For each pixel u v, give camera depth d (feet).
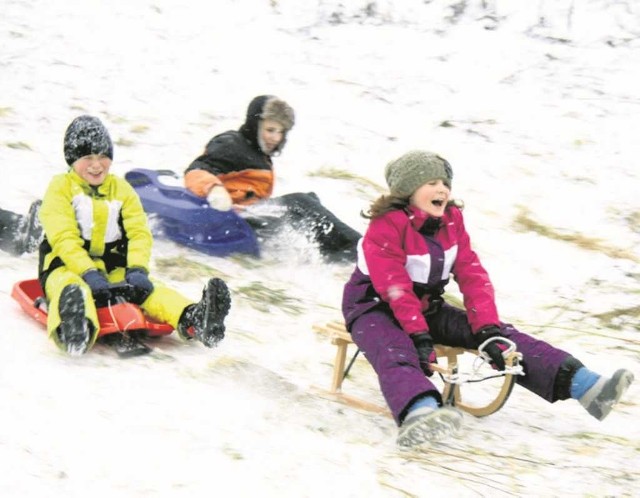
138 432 37.06
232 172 66.69
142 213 50.44
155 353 45.96
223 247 65.16
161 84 96.63
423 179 43.62
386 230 43.83
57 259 48.11
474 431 43.39
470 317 44.50
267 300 58.13
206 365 45.44
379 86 100.78
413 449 40.14
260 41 109.50
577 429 45.34
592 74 103.24
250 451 37.06
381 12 116.88
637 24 112.27
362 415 43.16
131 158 80.64
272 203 67.97
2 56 96.89
